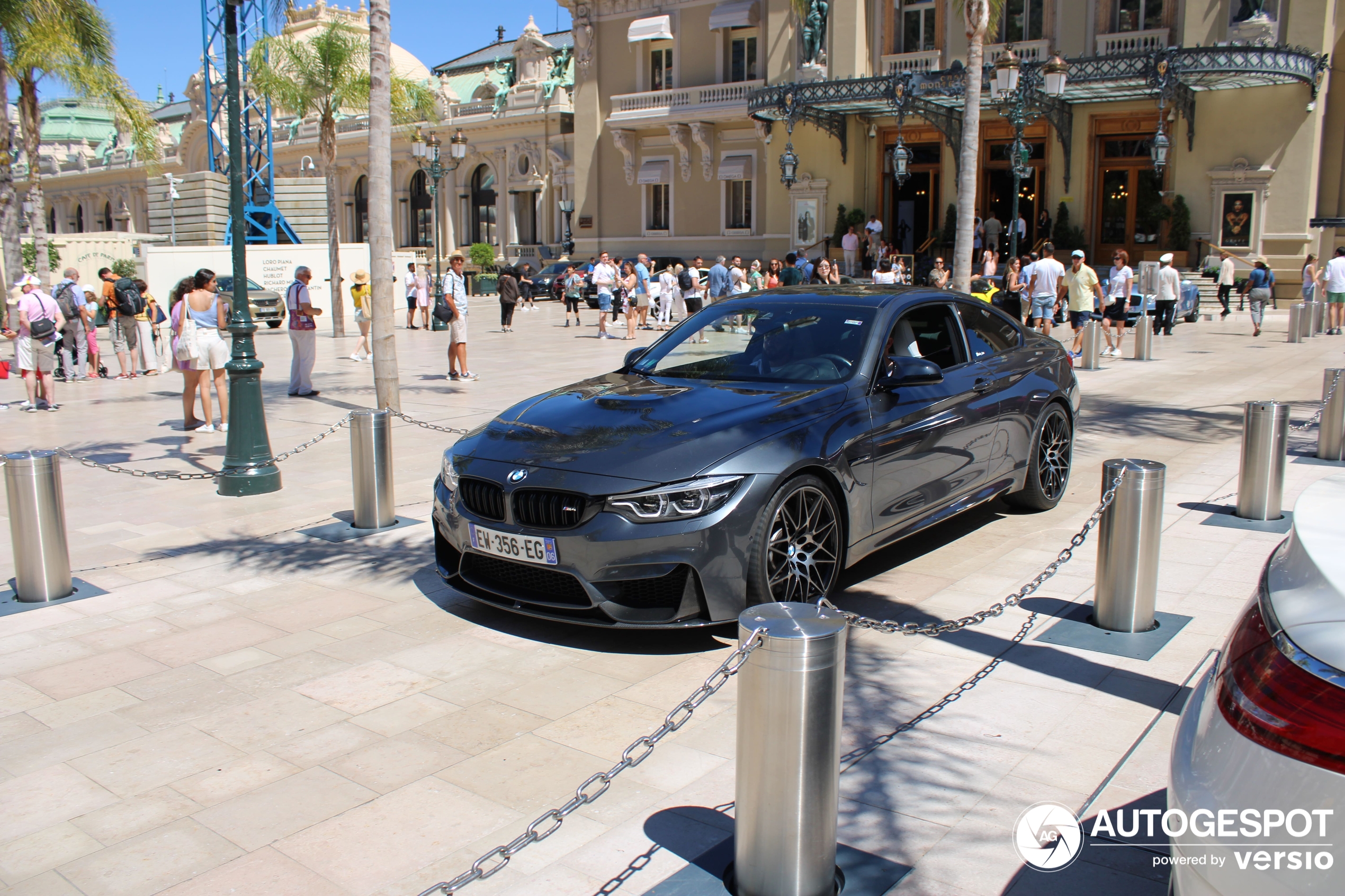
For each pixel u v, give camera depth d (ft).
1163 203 89.86
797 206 108.68
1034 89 83.15
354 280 59.26
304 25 170.40
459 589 16.58
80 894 9.71
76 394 46.57
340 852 10.35
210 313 35.91
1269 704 6.17
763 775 9.04
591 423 16.52
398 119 96.94
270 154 108.99
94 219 244.01
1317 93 82.89
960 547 20.45
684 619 14.66
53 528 18.25
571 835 10.59
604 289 74.79
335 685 14.49
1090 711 13.16
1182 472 26.86
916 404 18.19
